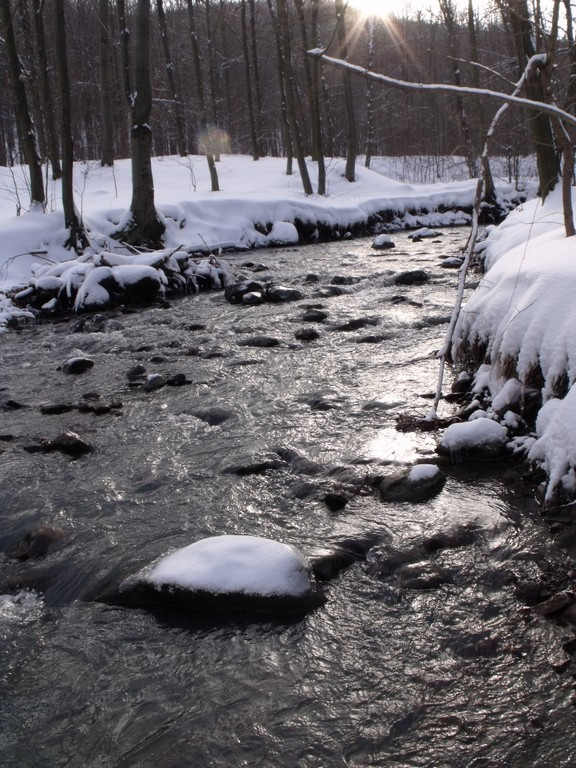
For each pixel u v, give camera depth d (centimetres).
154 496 469
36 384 761
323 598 342
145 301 1213
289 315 1005
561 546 369
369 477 466
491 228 1460
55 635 332
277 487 469
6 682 301
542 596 330
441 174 3416
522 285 546
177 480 490
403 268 1346
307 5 2750
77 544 412
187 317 1056
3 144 3966
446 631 314
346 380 686
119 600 354
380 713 270
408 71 3791
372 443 526
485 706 269
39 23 1991
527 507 411
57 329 1052
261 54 4650
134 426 604
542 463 440
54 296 1194
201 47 4312
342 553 379
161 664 306
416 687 282
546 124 1085
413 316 927
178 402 659
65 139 1430
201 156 3312
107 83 2636
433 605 332
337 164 2850
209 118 3784
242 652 310
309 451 521
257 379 714
